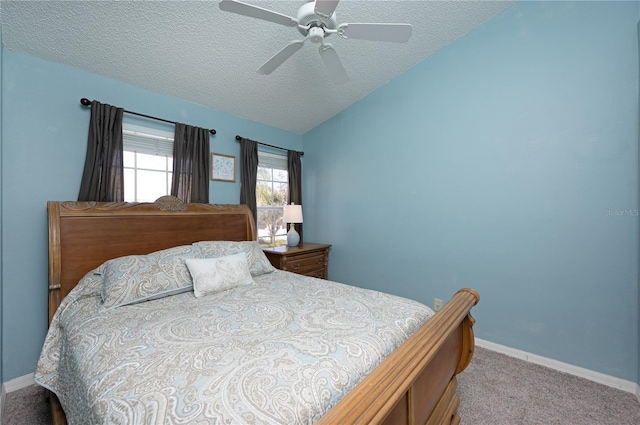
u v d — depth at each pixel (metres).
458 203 2.58
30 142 1.86
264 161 3.48
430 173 2.76
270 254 3.10
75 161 2.03
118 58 2.03
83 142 2.06
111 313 1.47
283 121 3.49
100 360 1.02
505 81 2.31
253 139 3.32
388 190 3.08
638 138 1.79
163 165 2.54
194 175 2.65
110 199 2.13
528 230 2.21
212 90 2.61
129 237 2.13
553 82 2.09
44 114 1.91
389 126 3.07
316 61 2.50
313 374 0.88
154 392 0.81
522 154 2.23
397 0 2.05
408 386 0.75
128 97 2.30
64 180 1.99
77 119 2.04
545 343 2.14
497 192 2.36
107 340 1.16
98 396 0.84
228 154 3.03
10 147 1.79
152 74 2.26
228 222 2.78
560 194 2.07
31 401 1.71
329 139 3.65
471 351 1.47
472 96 2.48
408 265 2.93
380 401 0.66
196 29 1.92
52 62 1.94
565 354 2.06
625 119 1.83
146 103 2.41
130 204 2.18
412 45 2.57
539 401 1.72
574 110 2.01
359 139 3.34
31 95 1.86
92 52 1.94
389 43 2.50
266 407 0.74
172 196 2.42
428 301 2.79
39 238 1.90
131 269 1.72
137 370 0.93
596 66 1.93
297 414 0.73
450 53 2.61
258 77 2.56
